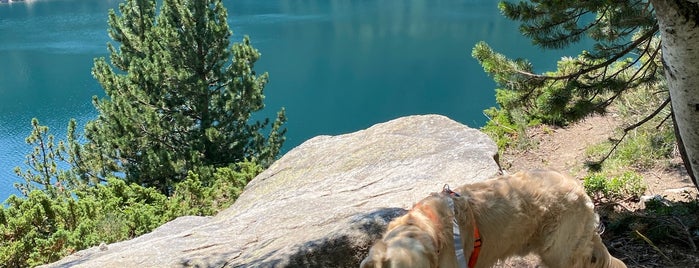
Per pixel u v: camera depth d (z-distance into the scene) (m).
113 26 27.62
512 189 4.31
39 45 84.31
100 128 24.86
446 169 7.36
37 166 30.48
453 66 66.06
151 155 23.09
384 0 112.56
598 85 9.07
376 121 51.44
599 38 9.46
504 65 9.80
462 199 4.12
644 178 11.90
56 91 63.56
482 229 4.13
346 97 58.38
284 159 9.97
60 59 76.00
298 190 8.05
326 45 78.38
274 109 56.12
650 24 8.60
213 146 24.75
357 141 9.57
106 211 10.93
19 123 54.69
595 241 4.52
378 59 70.88
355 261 5.28
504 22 85.19
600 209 7.86
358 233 5.38
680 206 7.09
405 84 60.97
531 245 4.49
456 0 108.75
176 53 24.92
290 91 60.91
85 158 24.70
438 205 4.03
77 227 9.86
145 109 24.12
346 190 7.52
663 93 14.23
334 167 8.75
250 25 91.50
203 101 24.89
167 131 24.47
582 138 15.50
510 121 17.02
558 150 15.05
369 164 8.38
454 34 79.81
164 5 24.94
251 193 9.17
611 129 15.50
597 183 8.85
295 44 79.19
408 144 8.69
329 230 5.66
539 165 14.24
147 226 10.25
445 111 52.25
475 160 7.53
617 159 13.25
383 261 3.54
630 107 15.09
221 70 26.30
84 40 86.94
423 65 67.25
